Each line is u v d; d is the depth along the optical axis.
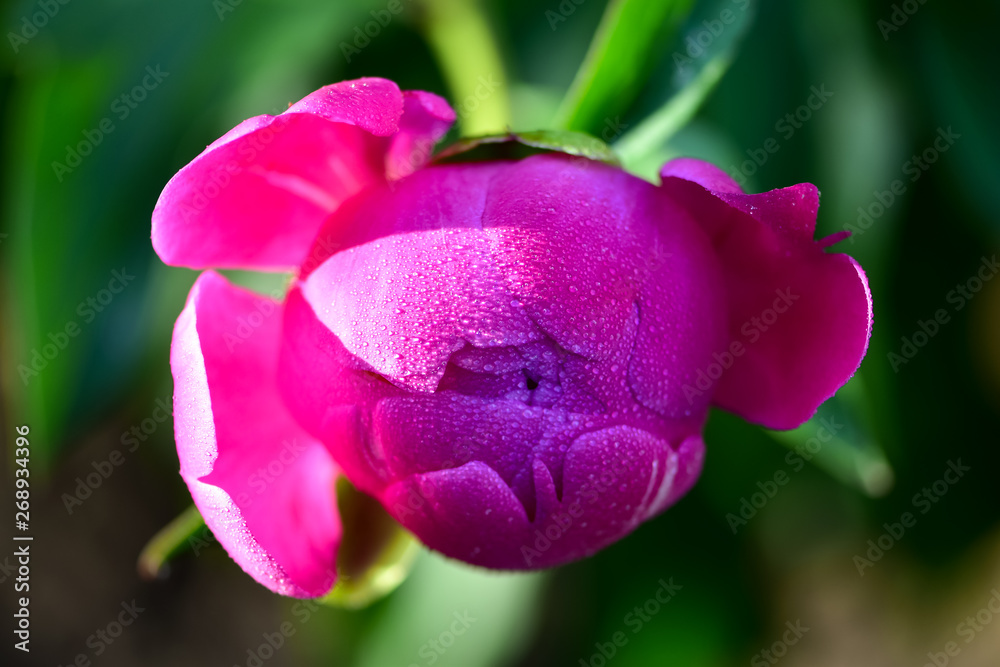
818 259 0.25
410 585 0.36
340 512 0.27
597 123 0.27
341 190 0.26
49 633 0.45
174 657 0.46
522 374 0.24
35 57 0.31
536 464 0.24
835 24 0.32
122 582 0.45
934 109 0.33
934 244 0.35
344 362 0.24
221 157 0.25
